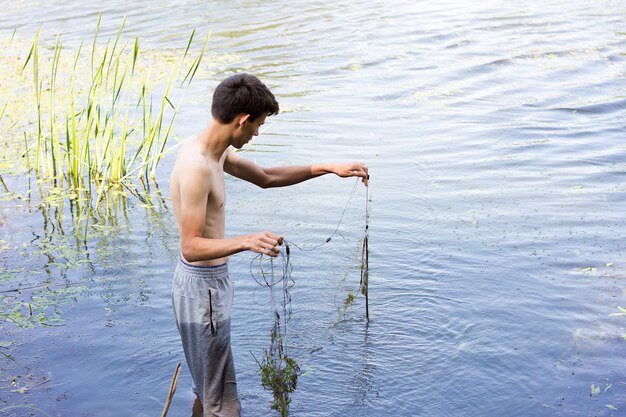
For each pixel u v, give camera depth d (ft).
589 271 18.12
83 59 38.86
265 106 12.22
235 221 21.11
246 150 26.66
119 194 23.76
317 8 52.65
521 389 13.71
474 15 49.73
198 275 12.39
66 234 20.61
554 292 17.15
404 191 23.35
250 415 13.11
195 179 11.77
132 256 19.17
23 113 30.63
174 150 27.30
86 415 13.01
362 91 34.14
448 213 21.66
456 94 33.76
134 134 28.86
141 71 36.24
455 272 18.12
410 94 33.73
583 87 34.42
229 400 13.02
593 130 28.91
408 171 24.98
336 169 14.07
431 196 22.93
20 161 26.48
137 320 16.11
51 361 14.58
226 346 12.76
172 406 13.37
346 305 16.66
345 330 15.70
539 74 36.58
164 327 15.88
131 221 21.57
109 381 14.02
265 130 28.86
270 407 13.33
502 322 15.93
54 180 24.94
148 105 31.96
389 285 17.57
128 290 17.42
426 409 13.19
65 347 15.05
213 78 35.91
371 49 41.47
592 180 24.04
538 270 18.19
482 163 25.68
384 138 28.12
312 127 29.25
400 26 46.93
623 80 35.32
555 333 15.51
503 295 17.04
